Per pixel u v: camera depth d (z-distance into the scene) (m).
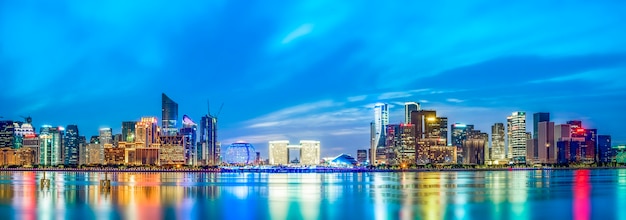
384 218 119.31
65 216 121.62
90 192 184.12
